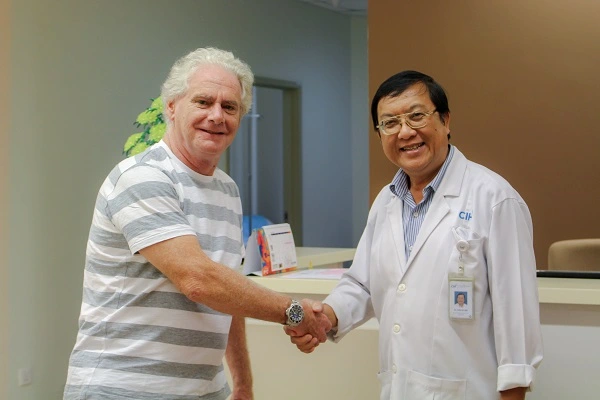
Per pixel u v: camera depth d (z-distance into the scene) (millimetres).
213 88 1803
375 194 3410
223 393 1945
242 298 1728
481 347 1762
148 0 5086
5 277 4152
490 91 3221
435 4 3297
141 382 1714
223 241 1886
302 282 2506
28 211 4289
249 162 6789
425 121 1814
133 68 4980
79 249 4629
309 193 6711
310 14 6660
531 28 3135
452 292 1752
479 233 1762
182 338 1753
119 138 4891
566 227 3100
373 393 2561
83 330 1781
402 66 3365
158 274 1733
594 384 2270
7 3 4145
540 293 2270
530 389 1725
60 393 4496
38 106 4348
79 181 4613
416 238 1843
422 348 1799
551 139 3121
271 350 2717
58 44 4469
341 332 2043
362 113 7203
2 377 4152
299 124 6559
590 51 3041
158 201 1706
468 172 1853
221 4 5715
